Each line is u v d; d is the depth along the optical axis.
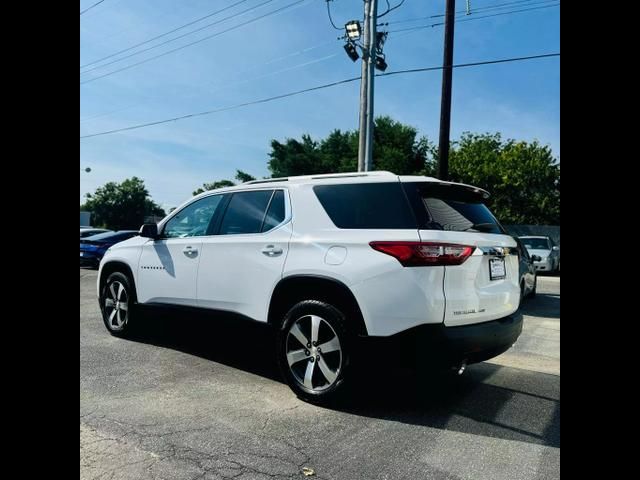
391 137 41.00
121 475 2.62
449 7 12.84
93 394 3.84
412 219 3.52
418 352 3.32
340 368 3.58
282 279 3.96
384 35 14.14
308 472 2.73
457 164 36.38
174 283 4.96
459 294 3.44
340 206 3.88
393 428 3.38
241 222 4.53
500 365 5.30
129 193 73.00
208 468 2.73
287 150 49.88
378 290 3.44
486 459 2.94
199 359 4.94
